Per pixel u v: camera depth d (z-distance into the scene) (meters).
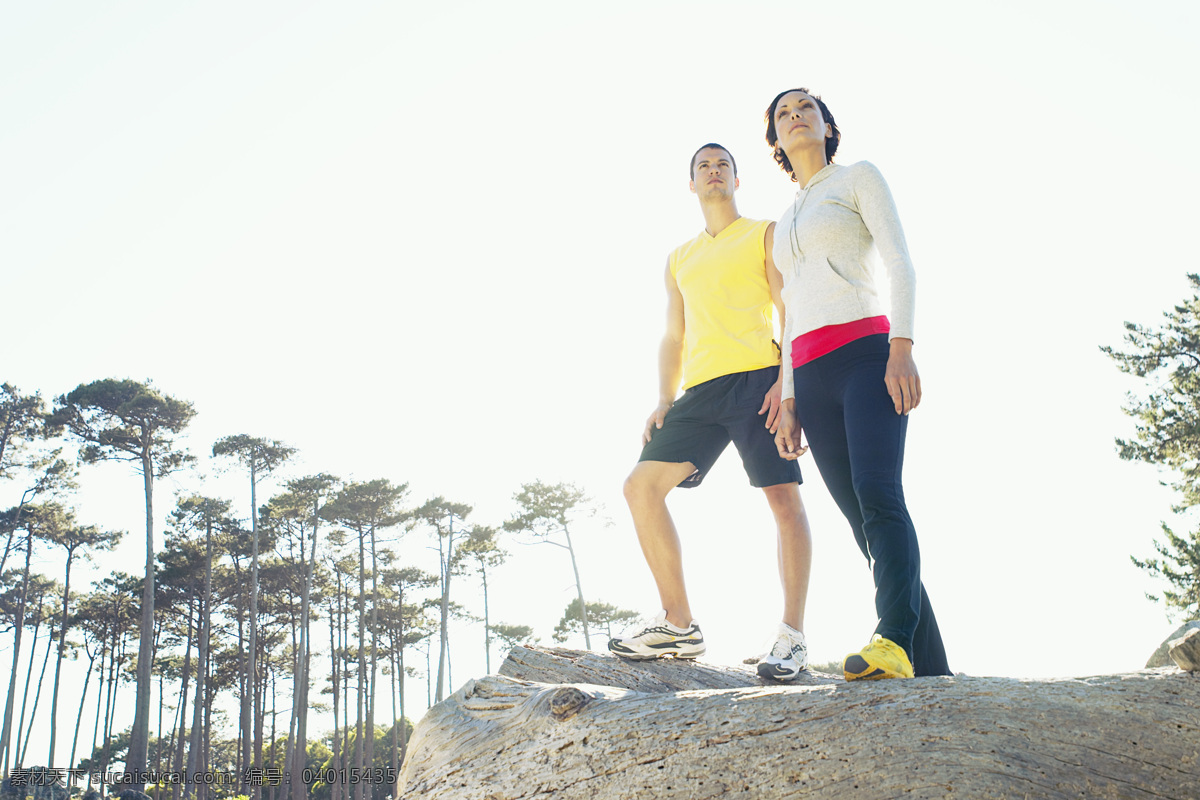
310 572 38.38
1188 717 1.40
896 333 2.26
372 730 38.06
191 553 38.03
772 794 1.48
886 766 1.43
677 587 2.94
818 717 1.54
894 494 2.14
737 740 1.56
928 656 2.19
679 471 3.14
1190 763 1.36
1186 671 1.47
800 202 2.73
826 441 2.45
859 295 2.46
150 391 32.69
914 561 2.05
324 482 38.62
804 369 2.50
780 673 2.58
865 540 2.40
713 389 3.16
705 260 3.35
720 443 3.25
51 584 40.72
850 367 2.37
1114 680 1.50
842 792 1.44
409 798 1.98
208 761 40.84
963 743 1.43
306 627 37.03
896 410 2.22
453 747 2.00
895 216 2.46
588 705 1.79
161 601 39.38
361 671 38.00
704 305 3.29
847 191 2.56
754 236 3.28
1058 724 1.43
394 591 44.00
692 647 2.84
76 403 32.88
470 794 1.83
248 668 38.34
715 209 3.50
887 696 1.54
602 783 1.63
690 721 1.63
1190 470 17.03
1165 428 17.05
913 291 2.32
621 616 33.88
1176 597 15.00
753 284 3.25
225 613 41.44
